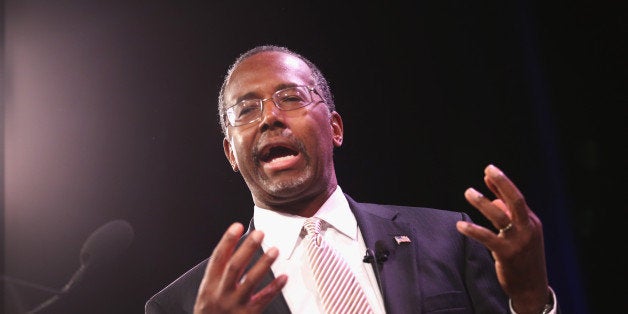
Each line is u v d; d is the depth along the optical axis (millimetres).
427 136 12547
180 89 12141
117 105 11922
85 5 12039
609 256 12281
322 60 12547
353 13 12766
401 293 5625
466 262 6039
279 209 6336
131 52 12102
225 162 11953
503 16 12750
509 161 12469
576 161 12562
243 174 6410
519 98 12617
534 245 4816
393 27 12836
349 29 12742
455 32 12789
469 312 5676
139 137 11906
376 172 12375
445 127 12594
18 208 11312
